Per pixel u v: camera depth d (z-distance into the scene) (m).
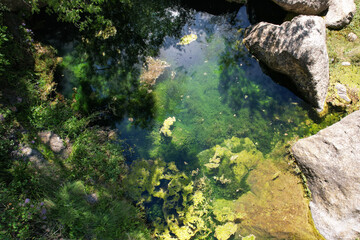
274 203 4.45
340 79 5.08
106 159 4.55
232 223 4.28
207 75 5.40
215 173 4.72
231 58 5.52
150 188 4.51
